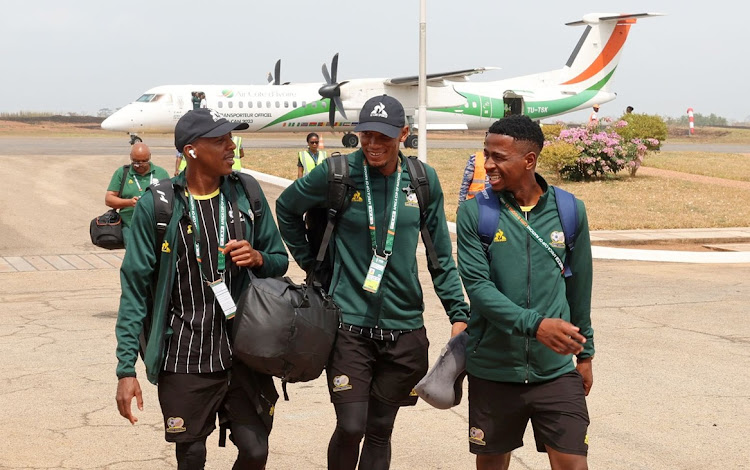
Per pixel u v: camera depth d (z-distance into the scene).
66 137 65.50
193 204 3.54
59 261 13.50
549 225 3.44
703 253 14.74
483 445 3.54
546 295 3.42
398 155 3.89
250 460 3.63
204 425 3.59
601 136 28.31
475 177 9.92
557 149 27.88
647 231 17.62
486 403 3.50
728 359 7.30
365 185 3.83
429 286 11.31
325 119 42.66
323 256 3.86
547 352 3.37
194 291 3.53
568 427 3.35
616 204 22.27
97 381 6.52
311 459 4.89
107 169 28.23
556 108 49.88
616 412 5.79
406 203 3.83
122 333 3.48
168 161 32.31
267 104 41.12
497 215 3.44
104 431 5.34
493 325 3.42
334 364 3.84
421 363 3.96
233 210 3.60
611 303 10.03
